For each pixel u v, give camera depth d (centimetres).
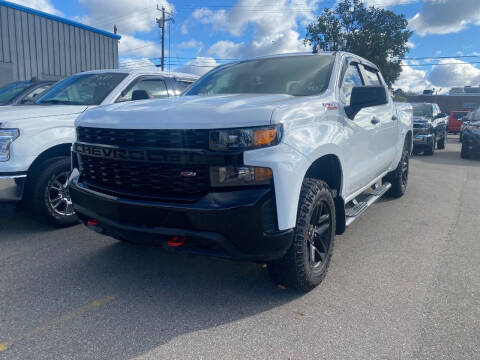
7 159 411
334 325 277
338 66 399
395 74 3922
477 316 290
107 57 1848
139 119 283
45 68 1578
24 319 281
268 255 271
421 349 251
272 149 266
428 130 1320
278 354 245
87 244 427
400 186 644
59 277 348
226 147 260
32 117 436
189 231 264
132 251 409
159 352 246
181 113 276
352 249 427
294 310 297
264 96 338
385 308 301
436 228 503
